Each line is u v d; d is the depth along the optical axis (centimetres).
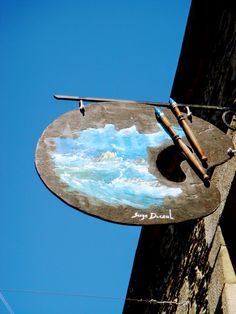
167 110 343
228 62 404
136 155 315
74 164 303
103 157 310
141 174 307
